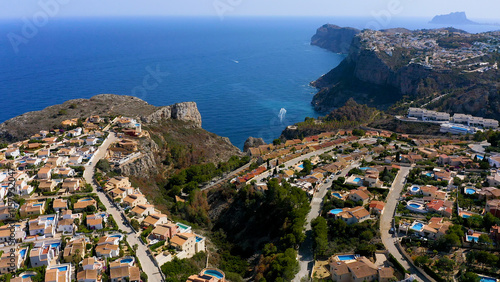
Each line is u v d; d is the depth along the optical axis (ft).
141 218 450.30
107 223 430.20
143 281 347.15
